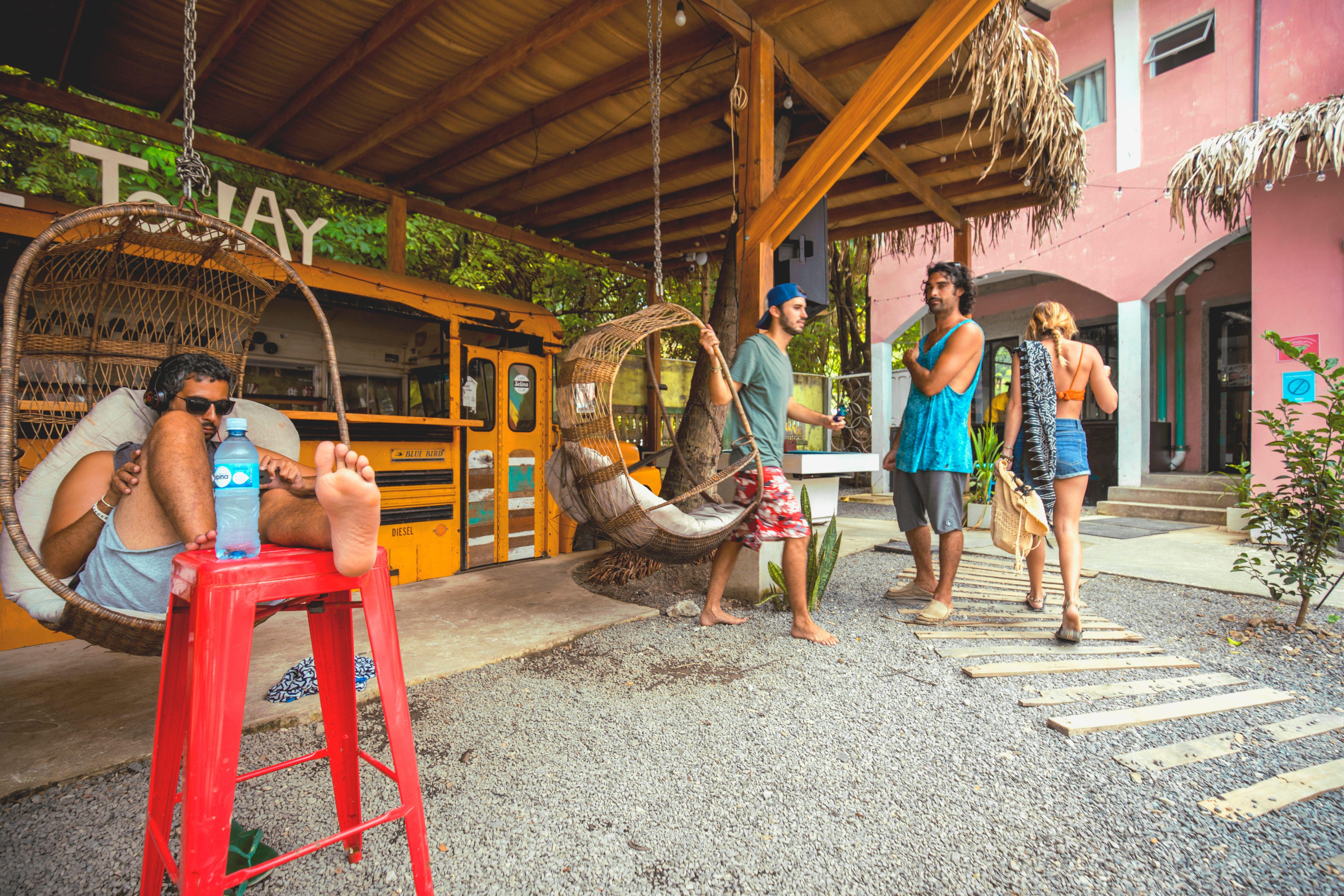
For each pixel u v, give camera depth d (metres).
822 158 3.71
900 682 2.74
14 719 2.39
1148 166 8.52
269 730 2.31
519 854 1.64
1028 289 11.62
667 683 2.75
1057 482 3.33
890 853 1.64
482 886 1.52
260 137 5.12
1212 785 1.94
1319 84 7.21
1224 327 9.23
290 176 5.50
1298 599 4.04
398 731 1.37
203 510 1.61
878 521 7.84
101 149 3.60
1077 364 3.39
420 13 3.64
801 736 2.27
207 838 1.15
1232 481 7.49
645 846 1.67
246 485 1.31
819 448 12.09
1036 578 3.81
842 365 12.34
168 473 1.63
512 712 2.47
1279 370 6.46
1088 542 6.14
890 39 4.19
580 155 5.56
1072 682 2.74
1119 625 3.49
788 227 3.99
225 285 2.63
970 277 3.67
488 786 1.96
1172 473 8.74
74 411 2.34
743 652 3.13
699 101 4.79
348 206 8.03
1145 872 1.56
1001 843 1.67
